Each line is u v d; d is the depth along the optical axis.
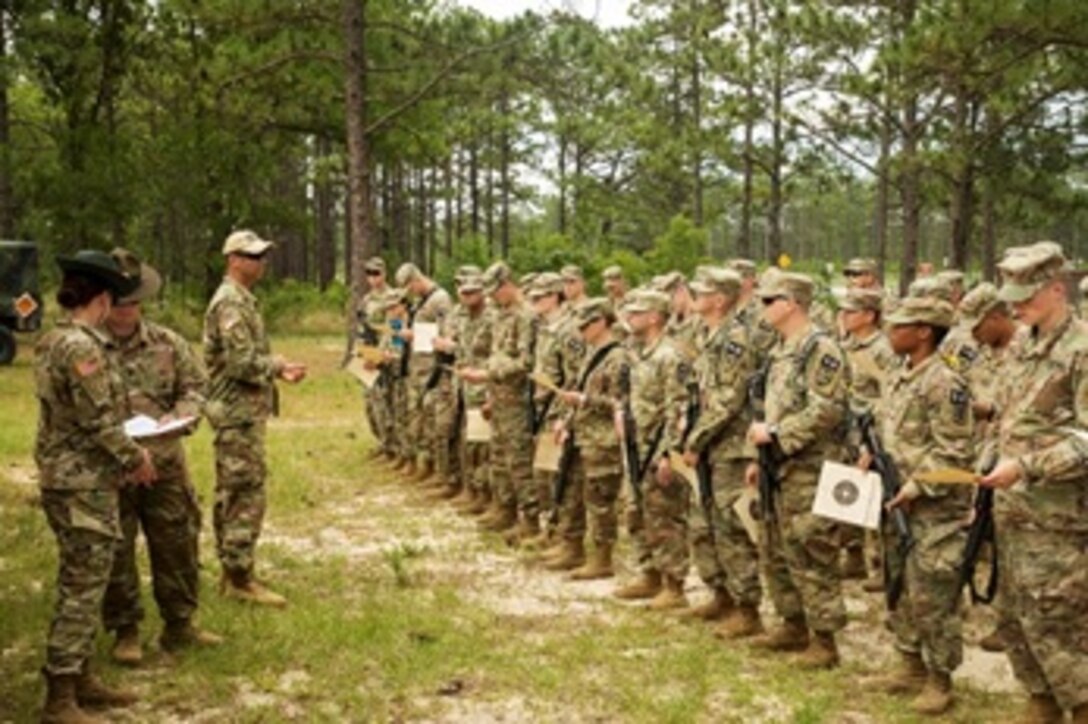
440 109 24.61
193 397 5.91
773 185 27.48
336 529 8.92
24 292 20.50
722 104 25.62
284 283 33.44
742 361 6.15
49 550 7.84
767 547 6.00
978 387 6.38
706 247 24.88
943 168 19.88
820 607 5.73
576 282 8.02
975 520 5.02
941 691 5.29
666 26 32.53
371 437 13.32
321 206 39.84
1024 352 4.78
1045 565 4.60
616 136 37.62
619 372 7.20
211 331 6.72
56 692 4.96
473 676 5.70
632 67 27.62
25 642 6.03
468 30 21.00
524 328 8.47
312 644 6.10
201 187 25.39
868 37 21.42
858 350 7.05
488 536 8.71
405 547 8.20
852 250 81.12
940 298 5.30
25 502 9.29
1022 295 4.63
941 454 5.16
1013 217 23.05
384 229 45.62
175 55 24.55
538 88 22.42
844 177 26.75
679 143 28.19
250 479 6.83
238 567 6.82
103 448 4.95
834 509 5.26
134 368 5.76
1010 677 5.80
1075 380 4.55
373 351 10.53
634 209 42.59
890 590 5.43
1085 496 4.57
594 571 7.56
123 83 29.08
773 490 5.73
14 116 33.41
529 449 8.53
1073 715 4.65
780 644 6.08
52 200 24.31
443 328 9.91
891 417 5.36
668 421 6.48
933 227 69.38
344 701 5.36
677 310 8.36
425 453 10.52
